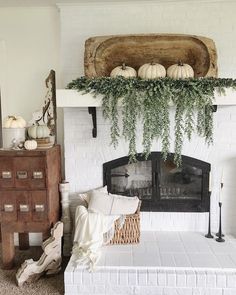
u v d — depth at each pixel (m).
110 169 2.72
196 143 2.64
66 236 2.64
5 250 2.42
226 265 2.12
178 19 2.61
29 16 2.79
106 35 2.64
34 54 2.82
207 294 2.06
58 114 2.86
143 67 2.39
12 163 2.30
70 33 2.66
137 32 2.64
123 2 2.59
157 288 2.07
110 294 2.08
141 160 2.67
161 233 2.69
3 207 2.35
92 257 2.16
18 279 2.20
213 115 2.62
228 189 2.70
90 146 2.71
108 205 2.49
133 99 2.25
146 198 2.73
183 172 2.75
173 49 2.55
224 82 2.26
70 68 2.68
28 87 2.86
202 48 2.50
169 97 2.23
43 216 2.35
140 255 2.26
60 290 2.17
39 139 2.44
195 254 2.28
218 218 2.73
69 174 2.75
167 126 2.30
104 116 2.35
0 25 2.81
